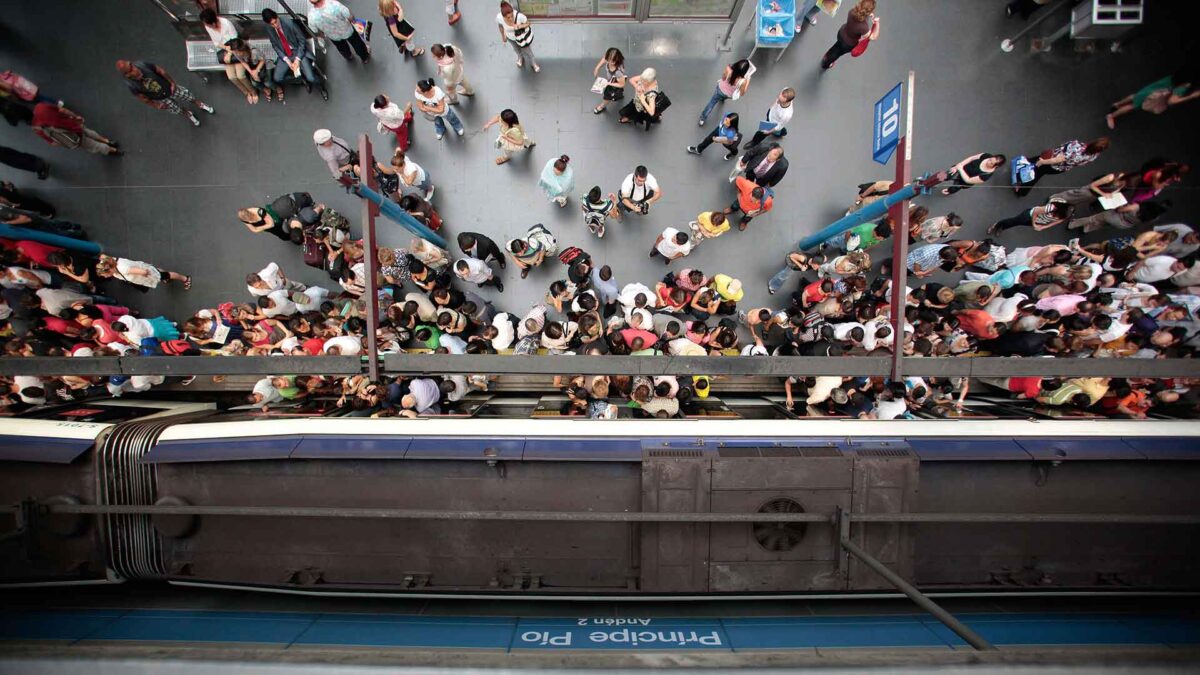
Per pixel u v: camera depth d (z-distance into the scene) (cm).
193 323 601
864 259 586
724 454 441
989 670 245
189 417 556
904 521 393
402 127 678
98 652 284
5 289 617
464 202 721
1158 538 475
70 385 620
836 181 725
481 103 720
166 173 726
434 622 475
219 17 620
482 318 662
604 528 456
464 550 463
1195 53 725
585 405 586
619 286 726
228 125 722
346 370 381
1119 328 565
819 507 436
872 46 725
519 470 454
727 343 553
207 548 476
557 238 723
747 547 441
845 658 255
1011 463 464
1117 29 687
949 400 598
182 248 728
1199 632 474
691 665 258
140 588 527
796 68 721
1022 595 513
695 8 659
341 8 610
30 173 727
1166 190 735
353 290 611
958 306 646
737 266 724
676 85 721
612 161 721
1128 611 513
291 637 451
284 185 726
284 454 449
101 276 660
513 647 432
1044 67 732
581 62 719
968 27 729
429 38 717
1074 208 693
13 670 283
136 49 718
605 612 492
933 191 728
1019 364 375
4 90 630
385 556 466
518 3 657
